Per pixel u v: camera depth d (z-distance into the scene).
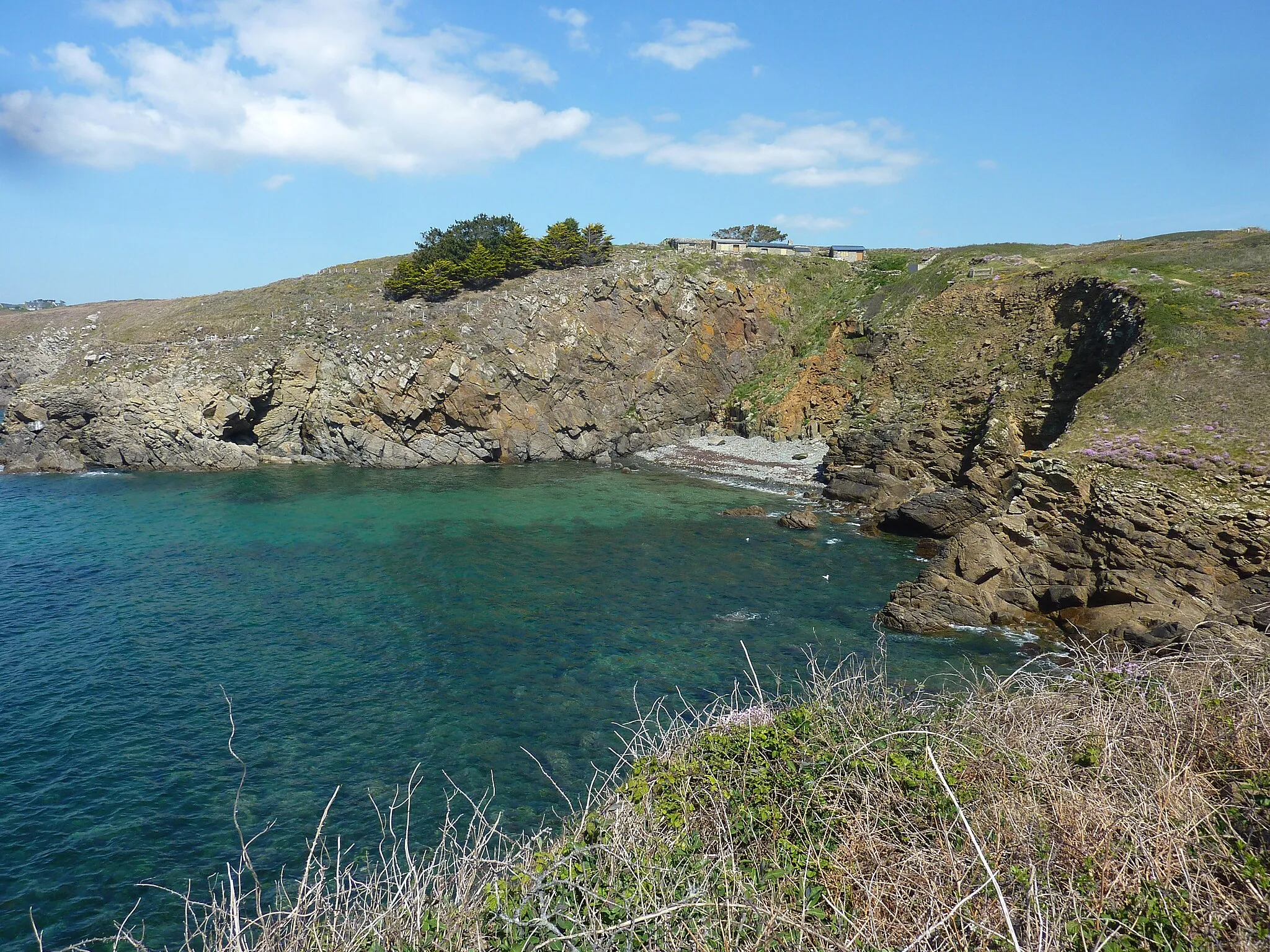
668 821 8.47
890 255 89.69
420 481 56.62
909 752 9.01
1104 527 28.59
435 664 24.41
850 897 6.99
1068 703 9.95
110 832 15.91
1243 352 35.44
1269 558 25.62
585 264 77.56
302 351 64.44
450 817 16.20
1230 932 5.93
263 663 24.53
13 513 44.94
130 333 72.12
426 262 75.75
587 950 6.43
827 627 27.73
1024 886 6.60
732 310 75.50
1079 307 47.56
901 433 50.28
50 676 23.38
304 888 8.12
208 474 58.22
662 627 27.72
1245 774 7.68
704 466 62.62
